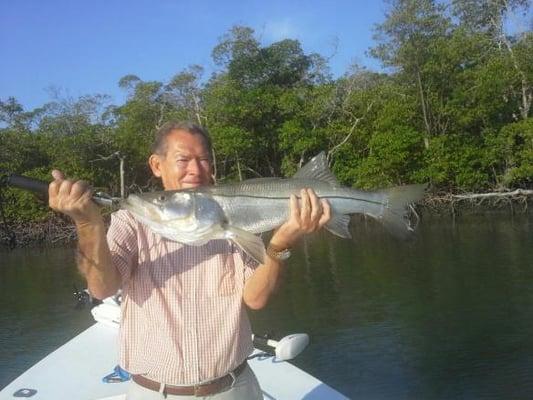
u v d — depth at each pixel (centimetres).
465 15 4156
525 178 3619
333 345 1127
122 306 300
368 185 3606
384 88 3881
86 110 4119
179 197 279
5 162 3866
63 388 460
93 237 261
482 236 2550
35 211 3419
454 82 3828
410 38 3791
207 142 317
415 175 3603
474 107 3712
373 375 956
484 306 1354
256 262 303
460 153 3606
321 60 4703
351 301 1501
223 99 4016
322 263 2144
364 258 2189
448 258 2048
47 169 3797
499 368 948
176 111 4028
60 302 1742
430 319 1274
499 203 3528
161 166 317
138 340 293
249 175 4259
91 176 3831
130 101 4059
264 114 4128
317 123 4022
